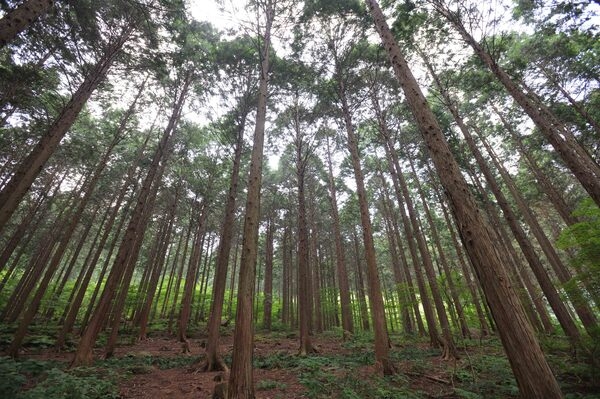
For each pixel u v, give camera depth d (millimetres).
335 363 9109
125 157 20891
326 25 12070
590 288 7125
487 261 3889
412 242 13977
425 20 11320
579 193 19875
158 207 24125
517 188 19156
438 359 10281
